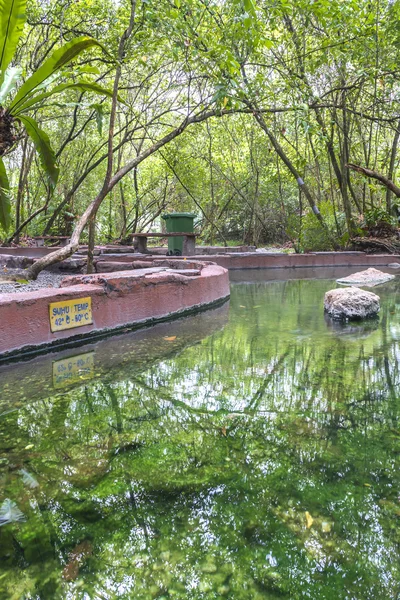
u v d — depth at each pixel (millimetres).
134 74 8312
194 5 4598
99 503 1256
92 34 6805
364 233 10586
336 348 3008
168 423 1822
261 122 8656
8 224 5129
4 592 938
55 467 1465
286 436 1688
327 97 8734
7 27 3250
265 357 2801
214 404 2023
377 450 1565
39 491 1320
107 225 14391
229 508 1228
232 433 1717
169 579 974
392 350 2938
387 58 6820
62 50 3453
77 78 6289
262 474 1405
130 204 14062
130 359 2781
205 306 4660
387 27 6668
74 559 1037
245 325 3803
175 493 1305
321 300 5223
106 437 1692
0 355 2711
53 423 1830
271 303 5027
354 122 9961
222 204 14820
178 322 3939
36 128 4133
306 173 13492
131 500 1270
